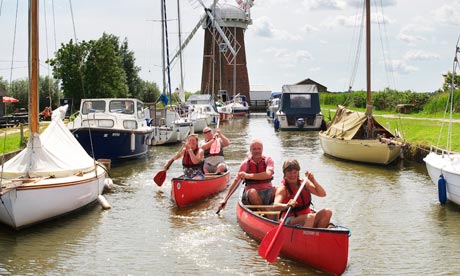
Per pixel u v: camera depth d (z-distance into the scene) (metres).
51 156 11.30
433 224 11.09
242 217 10.18
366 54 21.58
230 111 55.94
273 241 7.86
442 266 8.51
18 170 10.85
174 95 35.75
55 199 10.46
